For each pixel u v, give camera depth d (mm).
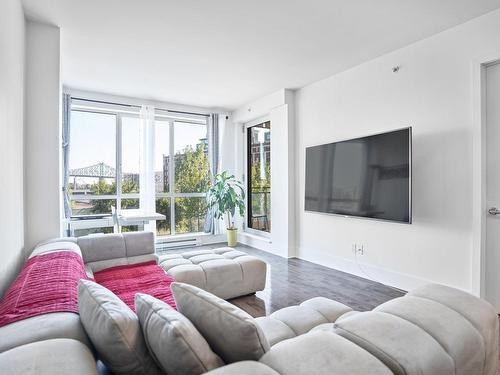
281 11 2545
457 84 2781
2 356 905
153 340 976
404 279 3221
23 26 2510
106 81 4289
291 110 4723
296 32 2906
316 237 4379
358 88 3727
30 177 2691
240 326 943
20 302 1314
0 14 1664
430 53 2990
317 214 4355
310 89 4457
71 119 4816
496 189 2609
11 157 1977
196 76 4109
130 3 2414
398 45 3189
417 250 3105
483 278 2627
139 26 2779
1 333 1075
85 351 1010
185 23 2729
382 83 3441
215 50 3299
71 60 3553
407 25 2779
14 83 2086
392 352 941
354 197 3580
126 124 5215
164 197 5574
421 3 2432
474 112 2646
